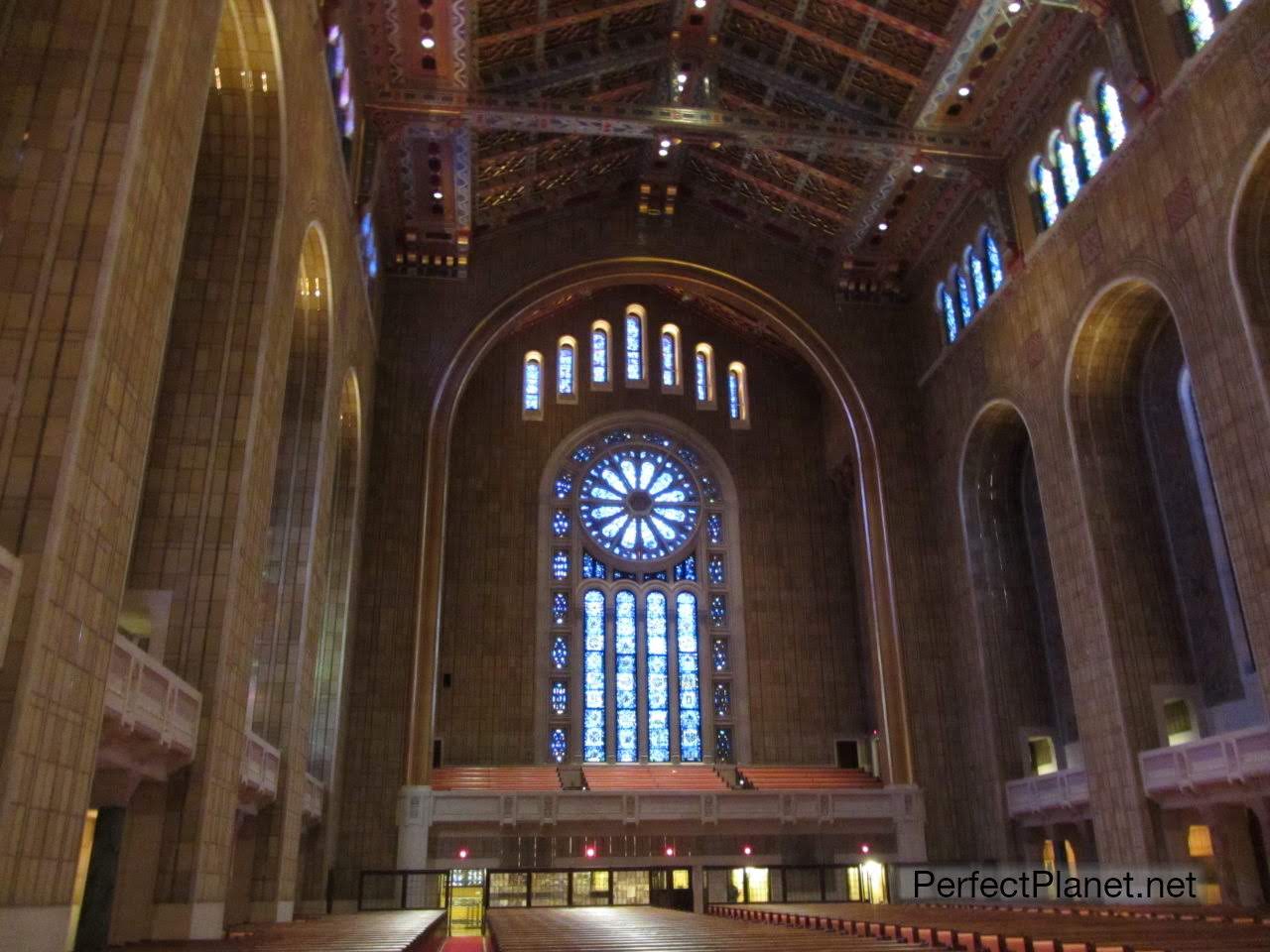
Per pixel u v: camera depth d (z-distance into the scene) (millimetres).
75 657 9922
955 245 32094
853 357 34781
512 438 36938
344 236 24094
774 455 38344
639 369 38688
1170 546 24234
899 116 28922
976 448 30922
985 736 29266
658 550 36781
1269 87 18688
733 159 33344
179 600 15008
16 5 11219
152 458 15602
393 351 32500
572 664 34469
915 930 13203
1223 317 19625
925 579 32219
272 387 17016
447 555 35000
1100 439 25031
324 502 22500
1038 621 30141
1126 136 22703
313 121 19406
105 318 10234
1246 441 18922
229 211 16922
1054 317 25938
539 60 28062
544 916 20938
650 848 29578
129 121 10820
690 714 34844
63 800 9734
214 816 14766
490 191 32406
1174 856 21844
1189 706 23125
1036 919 16438
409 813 28109
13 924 8781
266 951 10461
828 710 35000
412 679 29266
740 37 29469
